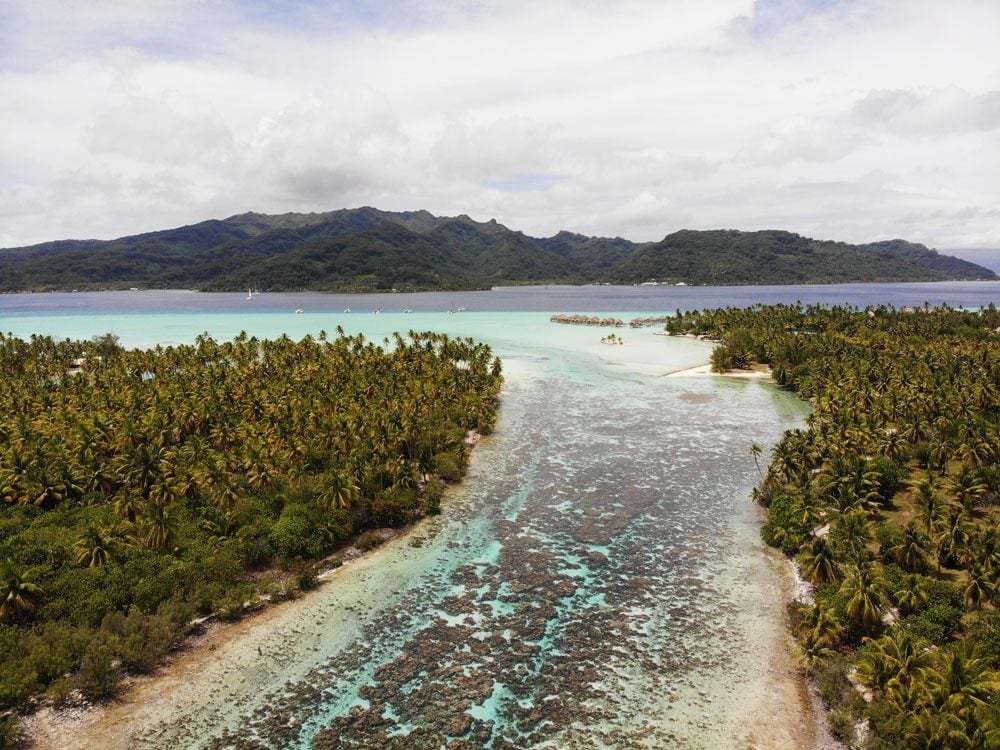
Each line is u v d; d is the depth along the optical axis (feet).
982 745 130.82
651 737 157.17
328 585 228.43
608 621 206.80
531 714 165.17
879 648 165.58
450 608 214.07
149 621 193.47
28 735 155.12
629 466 353.92
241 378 464.65
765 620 206.59
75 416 350.43
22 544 223.51
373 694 172.45
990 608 190.08
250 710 166.40
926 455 328.90
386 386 433.48
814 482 293.02
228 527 244.22
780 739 155.74
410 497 287.07
